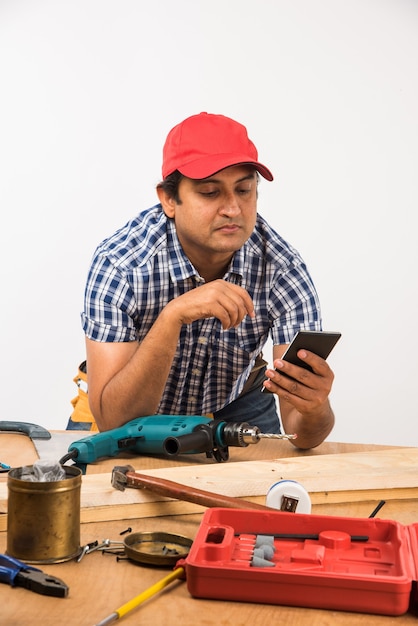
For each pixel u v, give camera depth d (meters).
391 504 1.45
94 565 1.10
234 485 1.41
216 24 3.60
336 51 3.60
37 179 3.69
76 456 1.65
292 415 1.91
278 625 0.92
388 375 3.74
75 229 3.70
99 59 3.63
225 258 2.07
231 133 1.89
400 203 3.66
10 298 3.74
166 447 1.63
